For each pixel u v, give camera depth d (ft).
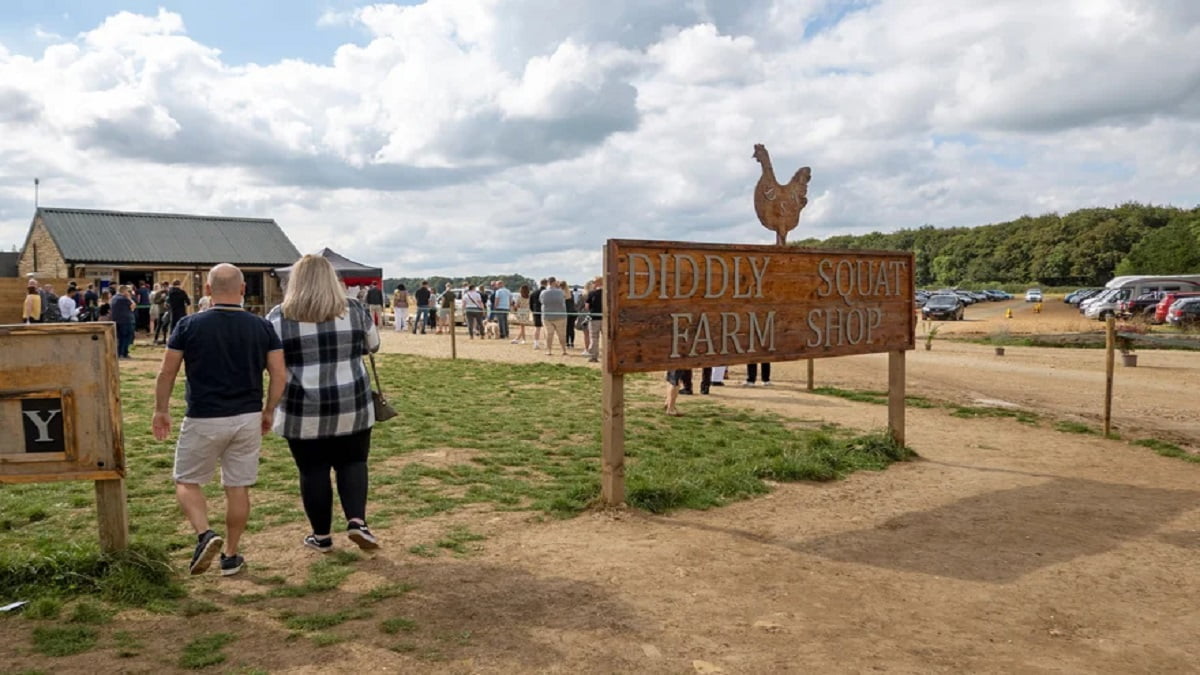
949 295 168.14
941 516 21.26
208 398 14.66
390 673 11.45
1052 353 80.53
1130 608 15.06
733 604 14.60
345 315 16.10
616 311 20.72
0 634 12.55
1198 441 33.32
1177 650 13.23
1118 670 12.43
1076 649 13.17
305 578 15.26
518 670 11.69
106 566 14.69
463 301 86.22
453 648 12.35
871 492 23.77
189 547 16.97
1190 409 42.27
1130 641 13.55
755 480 24.13
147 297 88.94
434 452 27.27
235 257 119.85
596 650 12.44
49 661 11.62
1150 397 46.85
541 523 19.42
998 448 31.07
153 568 14.70
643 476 23.65
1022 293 358.84
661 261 21.79
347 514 16.19
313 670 11.48
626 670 11.82
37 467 14.80
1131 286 139.85
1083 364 67.77
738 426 34.45
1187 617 14.66
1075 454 30.14
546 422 33.86
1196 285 138.21
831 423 35.86
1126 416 39.93
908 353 79.87
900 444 29.09
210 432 14.67
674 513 20.84
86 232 112.47
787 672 11.95
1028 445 31.81
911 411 40.04
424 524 18.95
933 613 14.56
